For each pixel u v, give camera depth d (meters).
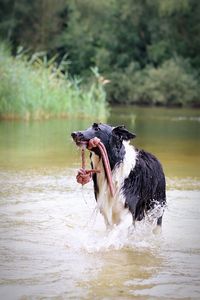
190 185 11.61
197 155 15.88
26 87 26.28
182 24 49.44
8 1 52.41
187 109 41.44
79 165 13.91
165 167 13.80
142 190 8.13
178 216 9.18
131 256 7.21
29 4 52.59
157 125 25.91
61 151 16.25
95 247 7.55
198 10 48.91
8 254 7.19
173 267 6.79
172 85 46.31
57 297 5.82
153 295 5.90
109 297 5.83
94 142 7.64
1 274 6.48
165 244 7.74
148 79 46.97
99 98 29.38
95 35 51.31
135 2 49.75
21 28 52.69
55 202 10.04
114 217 8.02
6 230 8.27
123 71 50.00
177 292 5.99
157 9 49.06
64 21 54.09
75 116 28.08
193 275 6.51
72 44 51.53
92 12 51.41
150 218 8.46
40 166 13.72
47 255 7.19
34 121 25.44
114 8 50.75
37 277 6.38
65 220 8.87
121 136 7.96
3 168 13.41
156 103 47.34
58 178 12.25
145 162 8.30
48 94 27.05
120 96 48.28
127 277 6.41
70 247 7.54
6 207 9.62
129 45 51.03
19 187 11.29
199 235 8.16
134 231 8.23
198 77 48.16
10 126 23.05
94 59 50.19
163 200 8.64
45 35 52.41
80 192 10.89
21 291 5.98
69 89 28.23
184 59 48.69
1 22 52.31
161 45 49.06
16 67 26.64
